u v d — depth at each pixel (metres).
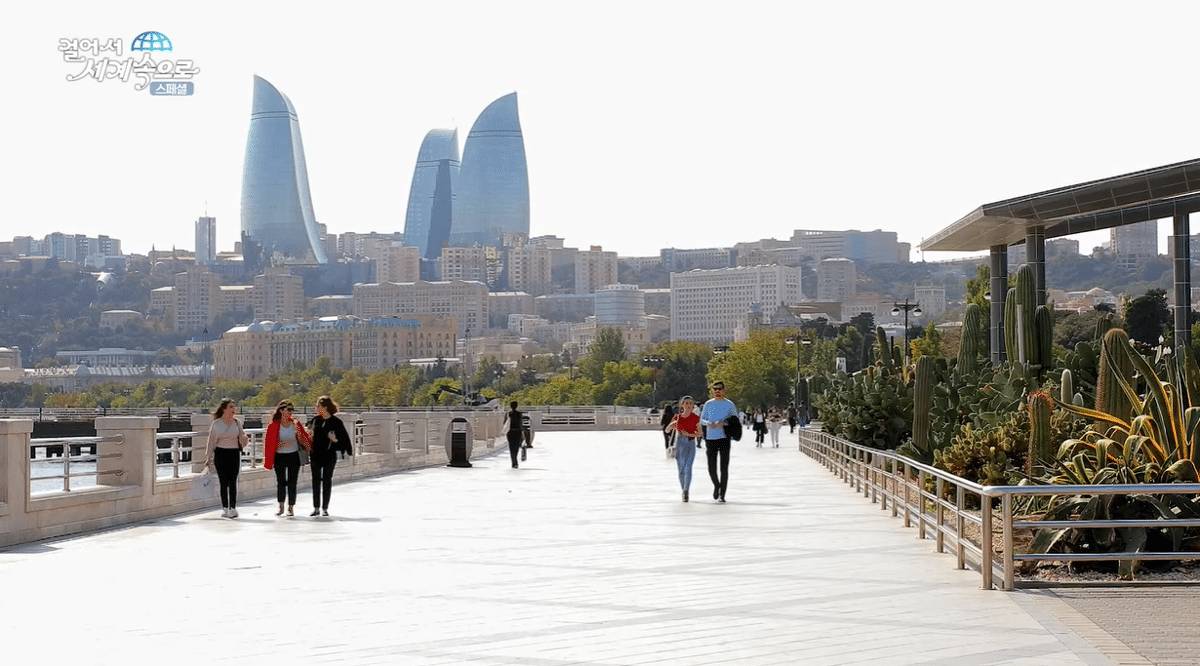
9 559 16.02
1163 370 25.03
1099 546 13.72
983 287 69.81
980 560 13.72
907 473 19.64
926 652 9.55
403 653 9.77
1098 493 12.31
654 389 163.00
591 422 103.31
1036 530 13.91
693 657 9.52
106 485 21.48
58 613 11.73
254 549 17.05
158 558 16.05
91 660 9.61
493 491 28.95
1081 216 43.66
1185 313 41.41
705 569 14.57
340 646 10.06
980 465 21.42
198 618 11.42
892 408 34.69
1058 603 11.69
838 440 33.03
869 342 138.12
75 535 19.06
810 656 9.49
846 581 13.45
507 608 11.84
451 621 11.16
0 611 11.87
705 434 25.19
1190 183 35.69
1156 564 13.89
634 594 12.66
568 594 12.69
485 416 54.47
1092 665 8.95
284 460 22.36
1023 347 27.05
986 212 40.28
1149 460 15.03
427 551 16.66
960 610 11.41
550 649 9.88
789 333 160.38
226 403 22.09
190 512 23.30
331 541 18.03
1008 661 9.16
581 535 18.62
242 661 9.52
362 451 38.47
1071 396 20.72
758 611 11.55
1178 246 41.56
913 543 17.20
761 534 18.58
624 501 25.47
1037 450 17.03
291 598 12.56
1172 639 9.84
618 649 9.85
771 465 40.97
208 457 21.92
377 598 12.52
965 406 28.09
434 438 50.38
